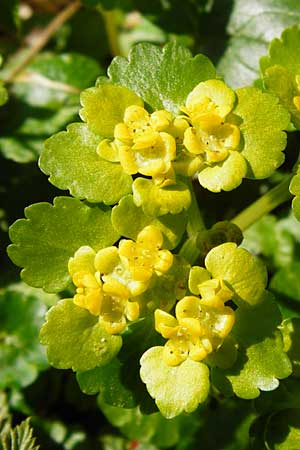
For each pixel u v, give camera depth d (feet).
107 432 0.48
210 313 0.36
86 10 0.53
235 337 0.36
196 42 0.50
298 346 0.39
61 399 0.48
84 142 0.37
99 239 0.37
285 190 0.41
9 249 0.37
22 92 0.51
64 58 0.52
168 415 0.36
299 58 0.40
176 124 0.36
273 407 0.40
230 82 0.47
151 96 0.38
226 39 0.48
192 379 0.36
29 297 0.47
